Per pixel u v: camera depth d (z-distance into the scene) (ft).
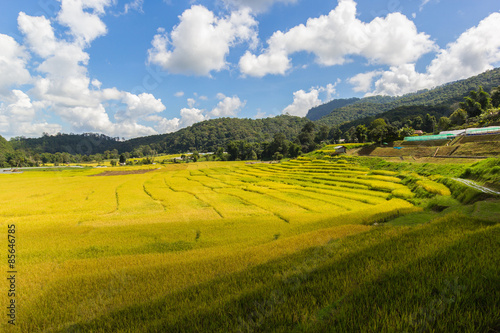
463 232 32.30
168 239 60.23
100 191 150.51
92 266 40.96
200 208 107.04
